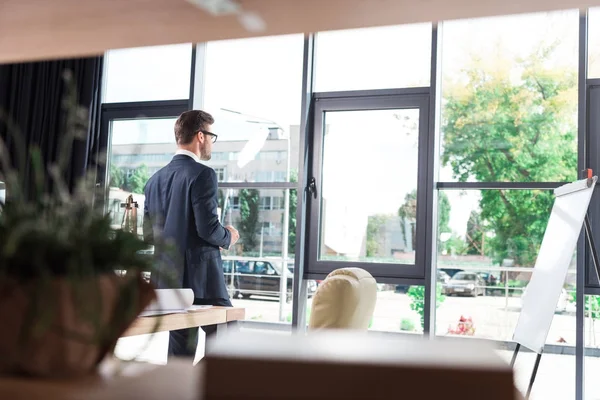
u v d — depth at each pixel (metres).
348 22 0.65
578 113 4.15
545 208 4.21
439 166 4.42
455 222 4.37
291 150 4.67
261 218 4.70
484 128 4.36
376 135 4.55
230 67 4.88
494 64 4.38
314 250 4.59
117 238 0.66
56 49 0.76
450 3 0.59
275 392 0.47
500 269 4.27
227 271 4.73
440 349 0.52
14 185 0.63
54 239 0.61
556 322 4.12
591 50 4.22
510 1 0.58
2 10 0.66
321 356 0.48
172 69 5.00
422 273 4.35
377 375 0.47
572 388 4.07
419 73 4.48
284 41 4.77
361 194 4.54
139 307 0.69
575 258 4.09
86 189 0.66
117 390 0.55
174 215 3.06
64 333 0.59
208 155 3.22
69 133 0.65
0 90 4.93
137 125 5.05
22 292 0.59
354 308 1.93
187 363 0.68
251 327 4.65
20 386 0.56
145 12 0.64
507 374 0.46
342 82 4.64
